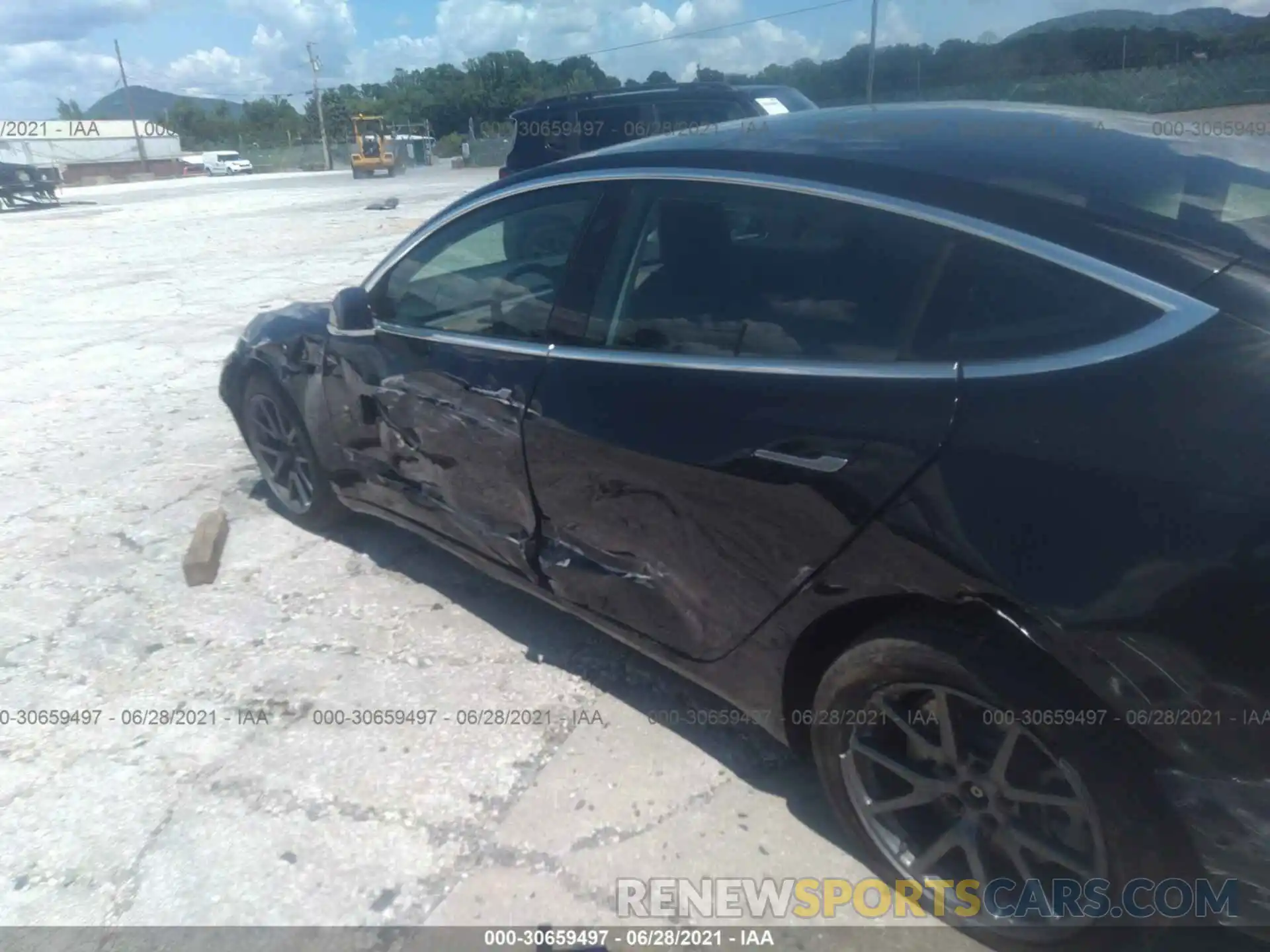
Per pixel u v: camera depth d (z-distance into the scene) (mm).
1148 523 1864
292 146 79375
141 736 3248
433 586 4109
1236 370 1854
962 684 2100
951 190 2285
